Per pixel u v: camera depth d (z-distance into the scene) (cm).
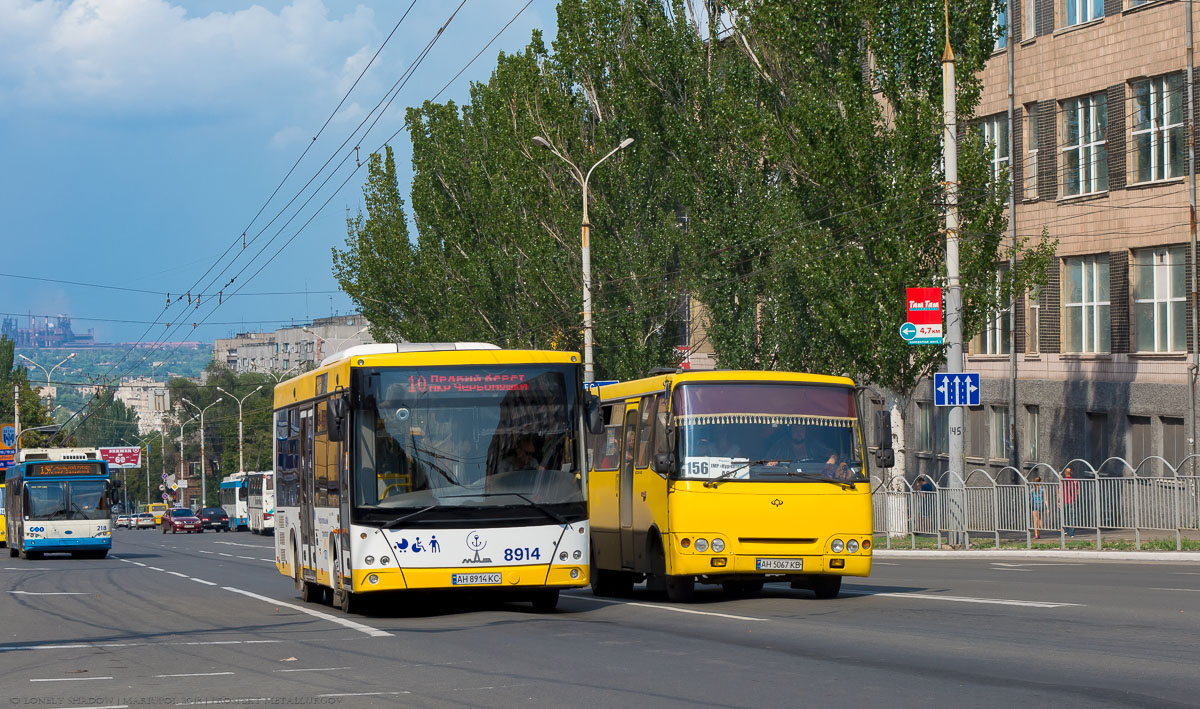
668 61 4981
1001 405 5406
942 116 4072
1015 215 5216
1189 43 4344
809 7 4228
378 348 2117
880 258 4088
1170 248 4484
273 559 4912
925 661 1322
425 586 1938
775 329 4650
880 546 4053
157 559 5122
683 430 2088
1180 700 1048
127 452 14325
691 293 5034
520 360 2019
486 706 1136
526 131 5491
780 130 4259
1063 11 4947
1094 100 4816
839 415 2125
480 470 1972
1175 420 4447
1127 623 1614
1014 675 1206
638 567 2291
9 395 12256
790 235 4259
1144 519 3428
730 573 2044
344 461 2003
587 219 5088
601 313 5266
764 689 1173
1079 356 4900
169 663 1535
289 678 1359
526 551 1961
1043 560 3400
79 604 2603
